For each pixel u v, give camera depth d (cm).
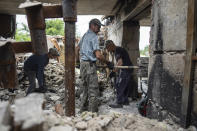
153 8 334
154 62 327
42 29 276
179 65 250
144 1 395
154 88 327
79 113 451
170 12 270
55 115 213
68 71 310
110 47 508
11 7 645
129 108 493
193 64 225
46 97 547
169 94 274
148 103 355
